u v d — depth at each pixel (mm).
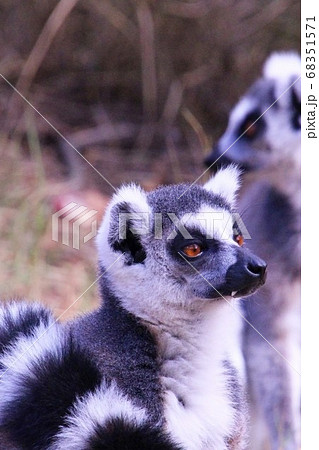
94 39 17547
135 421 6324
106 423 6246
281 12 17344
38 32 17375
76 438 6238
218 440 7156
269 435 11023
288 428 10898
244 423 7652
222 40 17406
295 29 17328
